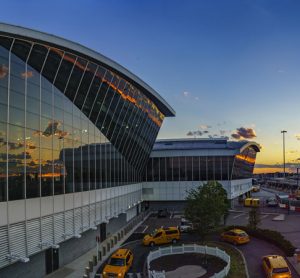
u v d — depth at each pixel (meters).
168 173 69.25
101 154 39.91
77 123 33.25
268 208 66.12
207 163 69.12
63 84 29.94
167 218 58.62
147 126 55.62
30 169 25.16
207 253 33.97
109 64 35.25
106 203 41.44
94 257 31.28
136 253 35.66
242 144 79.06
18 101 24.02
